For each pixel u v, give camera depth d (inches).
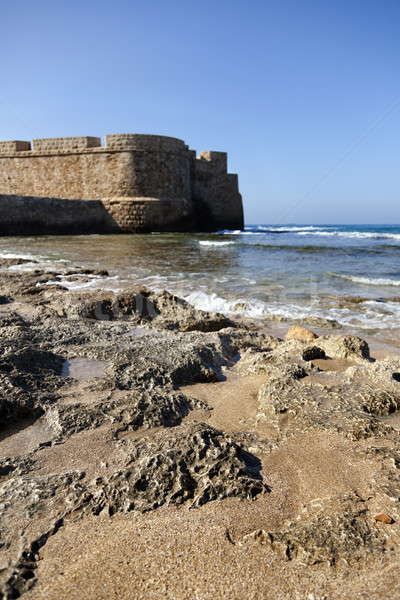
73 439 80.4
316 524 57.0
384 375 114.0
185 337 152.4
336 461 73.9
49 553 52.1
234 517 59.2
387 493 63.1
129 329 158.9
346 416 89.2
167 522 57.9
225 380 122.4
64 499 62.3
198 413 98.3
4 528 56.4
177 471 67.9
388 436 81.8
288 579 48.2
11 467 71.6
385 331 205.5
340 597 45.4
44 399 93.1
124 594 45.9
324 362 144.7
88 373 112.3
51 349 128.0
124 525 57.3
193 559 51.1
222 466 69.6
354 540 53.9
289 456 76.7
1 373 97.7
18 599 45.0
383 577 47.9
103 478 67.0
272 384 108.1
